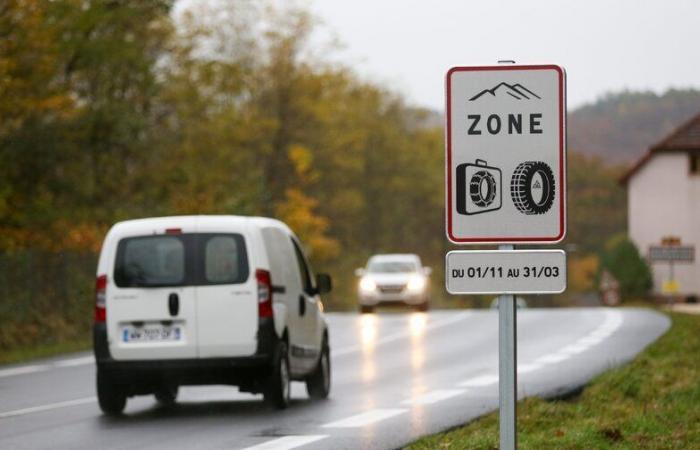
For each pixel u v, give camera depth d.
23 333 94.12
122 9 157.38
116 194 159.00
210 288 49.03
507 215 22.22
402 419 45.62
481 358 76.94
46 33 126.06
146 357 48.97
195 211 144.62
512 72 22.22
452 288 22.31
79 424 46.09
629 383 51.47
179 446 39.34
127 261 49.56
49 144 135.88
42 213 129.88
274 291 49.62
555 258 22.20
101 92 158.88
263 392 49.25
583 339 88.75
